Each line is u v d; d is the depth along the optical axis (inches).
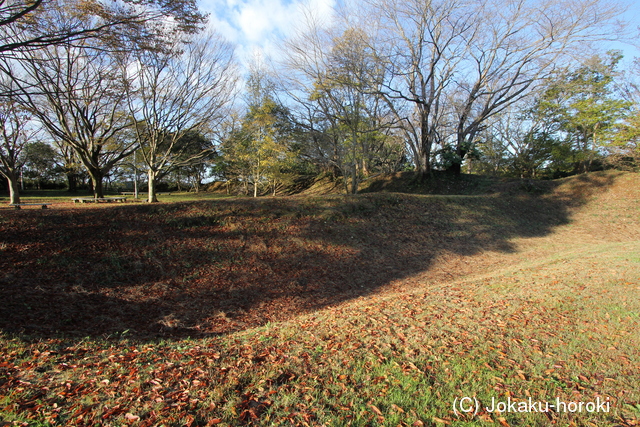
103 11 358.0
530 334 169.6
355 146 839.1
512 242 539.2
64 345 175.2
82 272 301.4
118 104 615.5
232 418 105.9
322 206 548.7
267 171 1068.5
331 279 363.6
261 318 263.6
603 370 136.0
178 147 917.8
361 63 738.8
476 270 411.8
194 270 341.7
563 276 278.7
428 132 933.8
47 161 1389.0
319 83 810.2
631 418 109.0
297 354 152.4
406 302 235.8
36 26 372.5
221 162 1207.6
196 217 437.7
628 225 625.6
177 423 103.3
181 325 240.1
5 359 148.4
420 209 608.7
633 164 898.7
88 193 1384.1
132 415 106.7
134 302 271.9
